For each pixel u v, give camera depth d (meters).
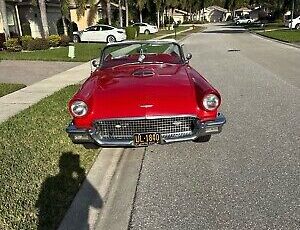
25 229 3.05
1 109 7.16
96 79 4.86
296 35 27.92
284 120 5.88
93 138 4.14
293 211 3.26
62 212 3.36
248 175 3.98
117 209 3.43
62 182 3.93
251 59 14.79
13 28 27.61
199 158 4.50
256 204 3.39
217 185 3.79
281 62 13.46
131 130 4.14
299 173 3.98
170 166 4.32
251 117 6.11
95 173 4.22
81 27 40.94
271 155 4.49
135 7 51.78
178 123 4.13
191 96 4.19
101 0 37.91
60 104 7.16
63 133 5.41
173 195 3.64
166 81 4.52
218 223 3.13
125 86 4.40
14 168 4.18
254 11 83.19
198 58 15.73
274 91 8.13
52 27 34.06
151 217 3.28
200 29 51.75
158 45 5.80
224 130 5.47
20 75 11.96
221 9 120.06
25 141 5.09
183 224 3.14
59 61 15.45
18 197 3.54
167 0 57.47
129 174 4.18
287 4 55.12
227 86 8.94
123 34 28.20
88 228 3.13
